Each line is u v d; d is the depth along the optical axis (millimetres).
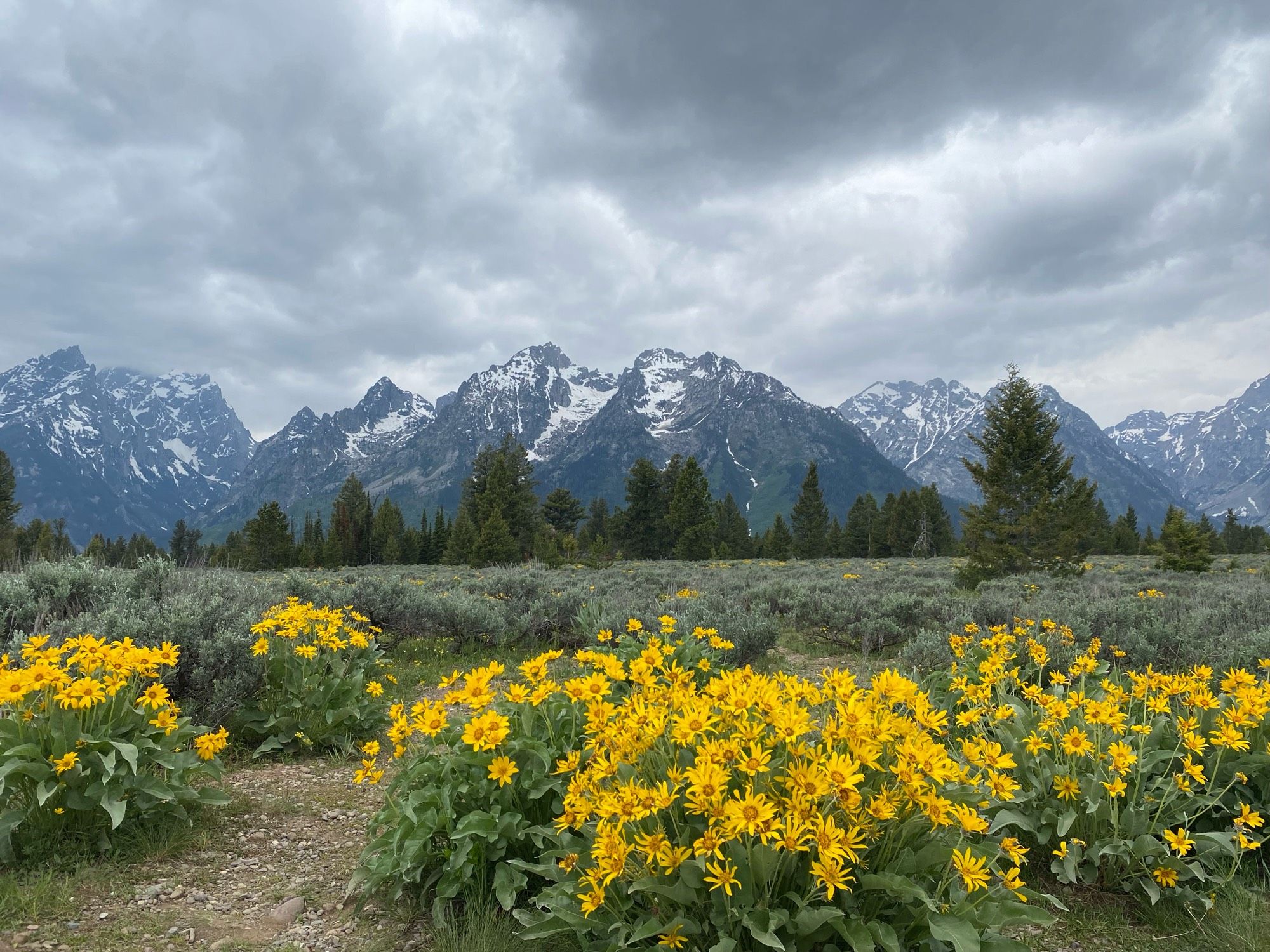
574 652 10414
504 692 3949
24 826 3586
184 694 5930
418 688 8141
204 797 3990
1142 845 3246
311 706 5930
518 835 3092
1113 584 17906
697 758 2406
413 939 3021
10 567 9703
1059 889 3465
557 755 3326
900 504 70562
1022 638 6516
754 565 37688
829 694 2799
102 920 3059
